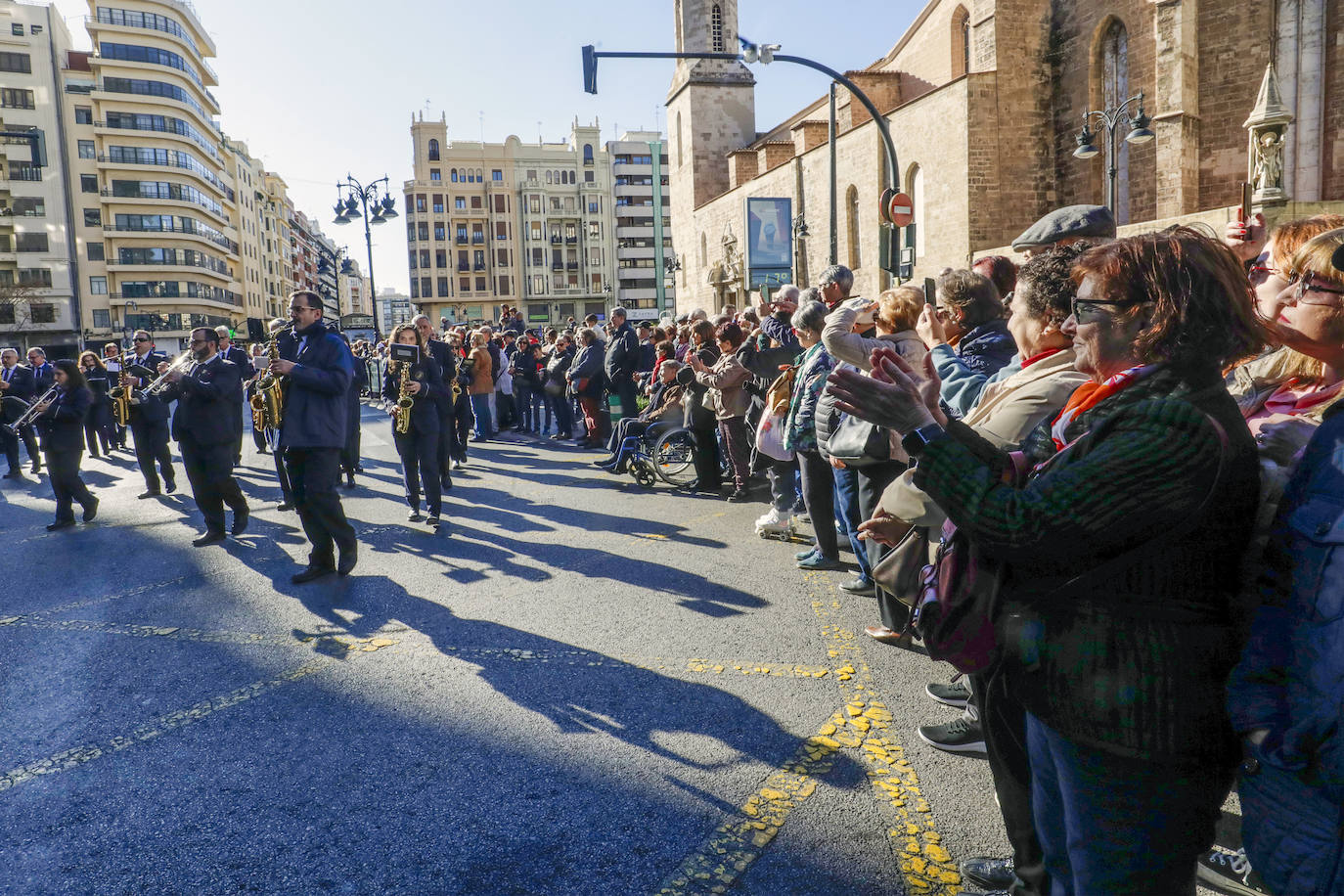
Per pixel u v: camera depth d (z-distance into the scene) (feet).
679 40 163.63
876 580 8.55
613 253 328.90
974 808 10.23
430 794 10.77
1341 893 4.50
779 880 8.89
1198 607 4.92
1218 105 73.87
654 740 12.07
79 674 15.20
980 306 12.99
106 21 236.63
